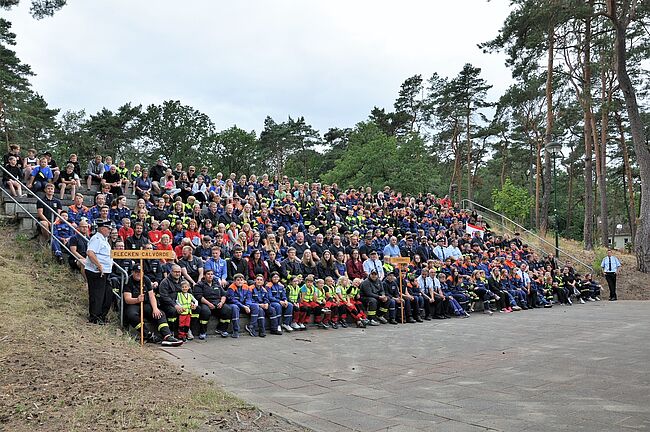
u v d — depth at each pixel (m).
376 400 7.04
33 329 9.41
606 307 21.17
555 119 42.06
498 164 72.19
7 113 44.56
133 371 7.82
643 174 28.50
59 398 6.41
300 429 5.75
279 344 11.79
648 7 27.84
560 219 69.06
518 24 26.28
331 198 24.39
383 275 17.31
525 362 9.67
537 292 21.78
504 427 5.79
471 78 56.75
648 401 6.88
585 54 33.81
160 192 19.81
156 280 12.59
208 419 5.92
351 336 13.20
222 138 65.06
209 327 12.91
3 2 18.45
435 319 17.38
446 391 7.54
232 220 18.42
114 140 62.62
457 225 26.14
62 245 13.11
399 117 65.88
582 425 5.83
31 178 16.38
